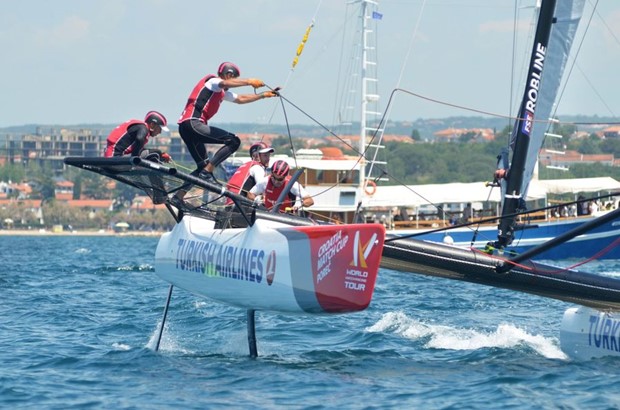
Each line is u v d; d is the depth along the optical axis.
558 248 133.50
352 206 137.62
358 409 32.91
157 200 45.69
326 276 37.72
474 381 37.12
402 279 98.50
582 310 42.00
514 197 48.47
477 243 131.88
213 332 52.50
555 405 33.09
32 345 48.19
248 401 34.22
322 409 32.97
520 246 131.62
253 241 40.72
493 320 57.94
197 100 44.09
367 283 36.62
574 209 145.38
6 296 76.69
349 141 176.50
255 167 44.91
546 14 49.03
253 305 41.34
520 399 34.00
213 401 34.34
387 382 37.16
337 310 37.81
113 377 38.97
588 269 120.88
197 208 45.31
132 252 195.00
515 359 41.97
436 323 55.53
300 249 38.66
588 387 35.62
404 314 58.09
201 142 44.47
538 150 51.78
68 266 127.38
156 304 69.06
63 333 53.00
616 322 40.38
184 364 41.59
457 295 77.00
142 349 46.12
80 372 40.25
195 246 44.59
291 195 45.19
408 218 146.00
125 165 40.00
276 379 37.84
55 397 35.50
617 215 38.62
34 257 162.88
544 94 52.22
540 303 69.56
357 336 49.41
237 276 41.22
